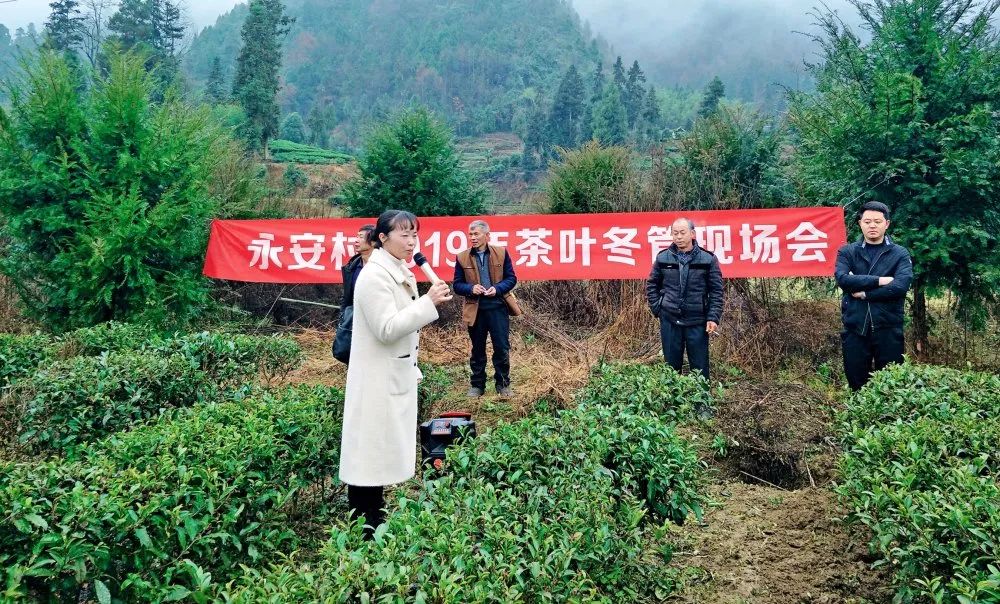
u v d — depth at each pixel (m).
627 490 3.00
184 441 3.20
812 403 4.98
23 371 5.66
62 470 2.80
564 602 2.15
